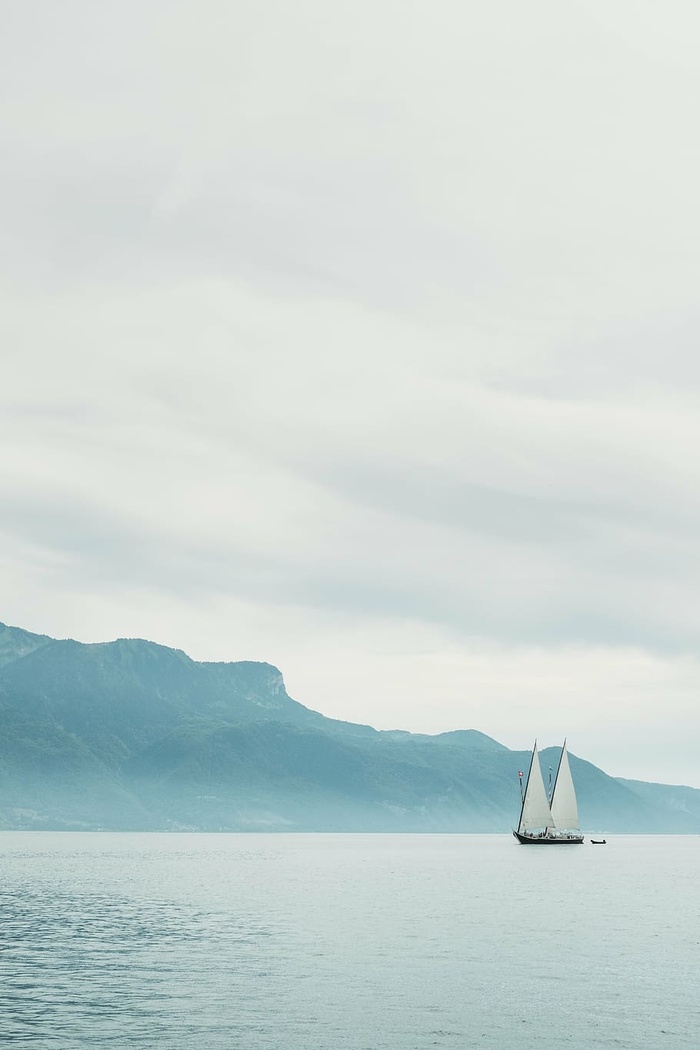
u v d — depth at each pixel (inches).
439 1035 2161.7
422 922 4160.9
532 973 2864.2
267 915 4409.5
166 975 2792.8
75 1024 2231.8
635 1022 2278.5
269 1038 2128.4
